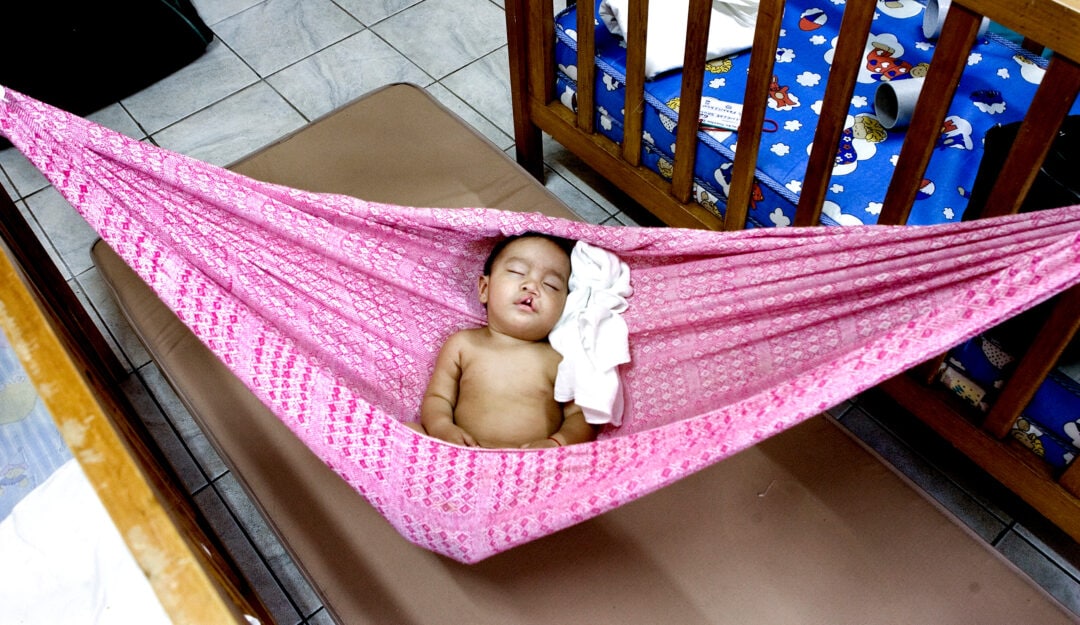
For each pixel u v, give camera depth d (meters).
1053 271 0.84
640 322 1.31
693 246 1.28
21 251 1.26
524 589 1.12
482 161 1.69
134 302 1.44
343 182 1.65
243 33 2.38
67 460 1.29
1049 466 1.21
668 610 1.09
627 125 1.55
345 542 1.17
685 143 1.43
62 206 1.97
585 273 1.34
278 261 1.22
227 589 0.73
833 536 1.14
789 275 1.18
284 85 2.24
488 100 2.18
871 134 1.47
